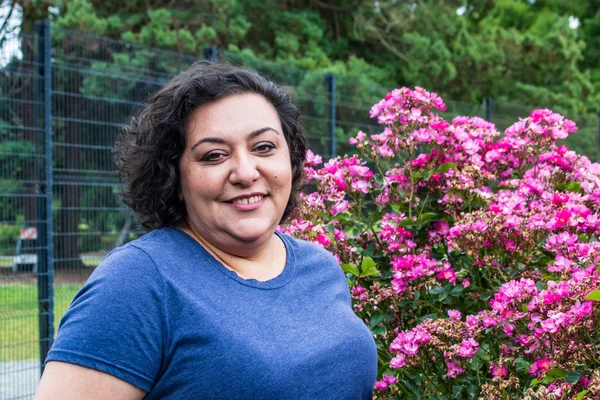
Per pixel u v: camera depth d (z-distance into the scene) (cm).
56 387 136
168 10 1413
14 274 580
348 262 266
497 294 220
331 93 876
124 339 138
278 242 171
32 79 638
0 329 639
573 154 292
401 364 227
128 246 150
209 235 156
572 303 199
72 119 636
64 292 672
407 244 265
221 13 1419
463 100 1748
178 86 154
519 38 1831
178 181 158
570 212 237
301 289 162
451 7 1745
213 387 141
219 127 152
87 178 654
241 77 158
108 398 137
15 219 646
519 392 221
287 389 144
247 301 151
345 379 154
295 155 178
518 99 1784
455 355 227
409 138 279
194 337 142
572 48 1864
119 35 1369
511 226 241
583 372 192
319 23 1620
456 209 274
